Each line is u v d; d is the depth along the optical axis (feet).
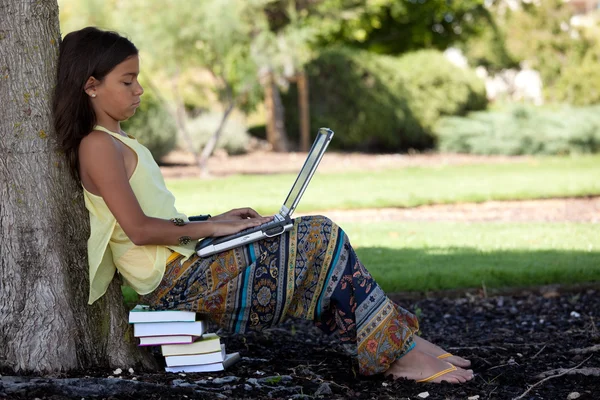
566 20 84.02
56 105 10.14
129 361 10.92
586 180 44.27
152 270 10.41
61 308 10.46
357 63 70.08
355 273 10.55
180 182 46.52
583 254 22.50
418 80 71.87
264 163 60.90
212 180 47.88
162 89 63.05
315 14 71.97
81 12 45.96
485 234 26.91
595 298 18.15
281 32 58.65
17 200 10.26
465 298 18.38
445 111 73.41
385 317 10.57
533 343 13.82
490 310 17.33
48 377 10.05
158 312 10.46
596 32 83.51
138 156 10.24
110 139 10.00
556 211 34.58
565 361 12.33
